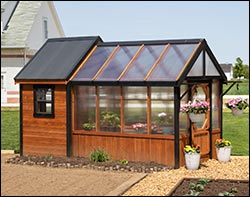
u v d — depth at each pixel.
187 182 9.91
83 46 14.16
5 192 9.35
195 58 12.33
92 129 13.04
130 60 13.01
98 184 10.00
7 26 30.77
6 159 13.41
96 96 12.95
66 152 13.23
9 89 29.39
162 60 12.54
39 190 9.52
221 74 13.79
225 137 17.89
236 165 12.69
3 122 22.39
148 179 10.58
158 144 12.05
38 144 13.73
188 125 12.52
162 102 12.05
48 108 13.66
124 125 12.60
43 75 13.49
